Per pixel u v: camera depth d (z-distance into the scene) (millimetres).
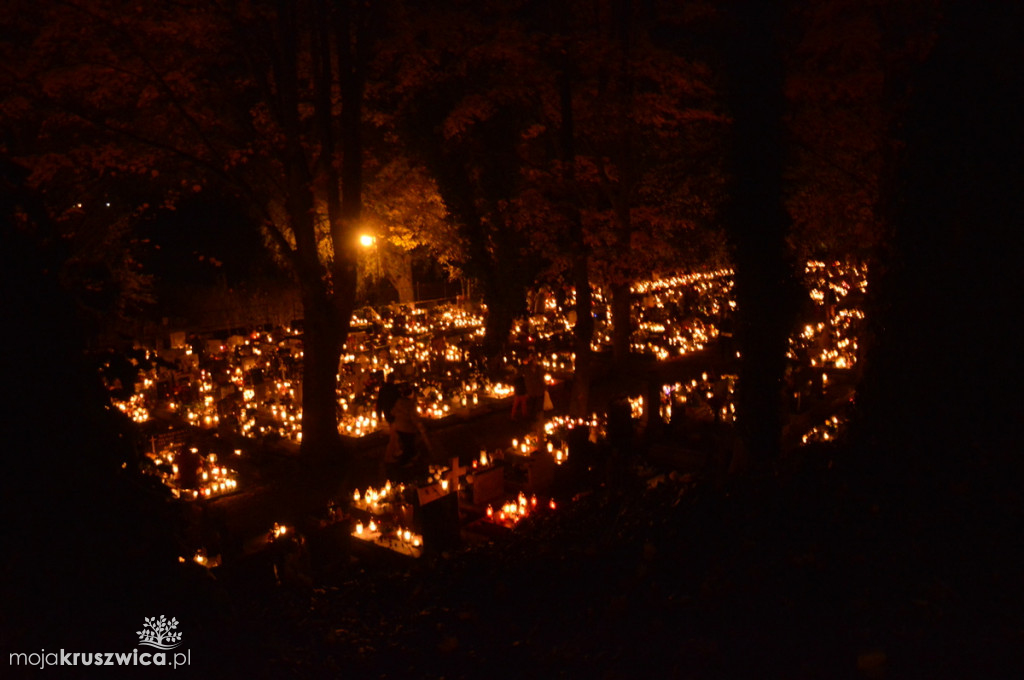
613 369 24969
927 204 7176
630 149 20891
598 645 5492
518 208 20938
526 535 9141
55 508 4281
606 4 19344
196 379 22047
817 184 18078
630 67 18312
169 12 14961
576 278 18750
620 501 9180
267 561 8961
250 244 35625
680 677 4738
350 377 21594
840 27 15070
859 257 20703
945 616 4867
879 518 6309
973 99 6914
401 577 8328
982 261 6906
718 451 13953
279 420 19219
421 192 21922
